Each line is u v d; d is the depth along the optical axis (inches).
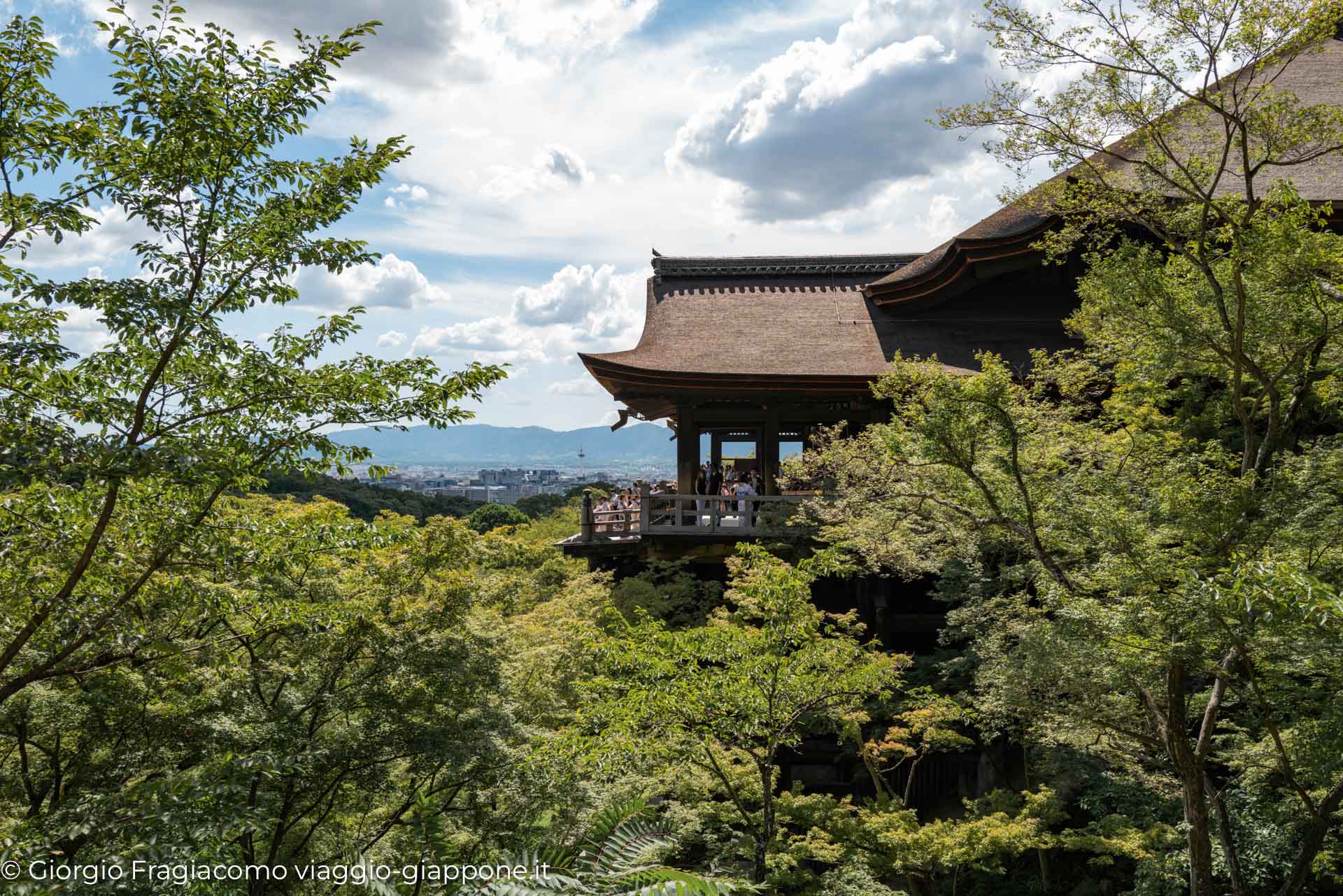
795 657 464.4
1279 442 558.6
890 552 698.8
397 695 433.1
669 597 841.5
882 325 1090.7
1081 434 634.8
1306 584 309.3
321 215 352.5
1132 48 500.1
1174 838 546.9
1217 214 552.7
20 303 306.2
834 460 770.2
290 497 559.2
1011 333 1047.0
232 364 359.3
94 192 324.2
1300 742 462.9
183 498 351.9
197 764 399.9
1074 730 544.7
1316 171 925.2
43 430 286.8
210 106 317.7
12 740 446.3
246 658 447.5
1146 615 407.2
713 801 577.6
